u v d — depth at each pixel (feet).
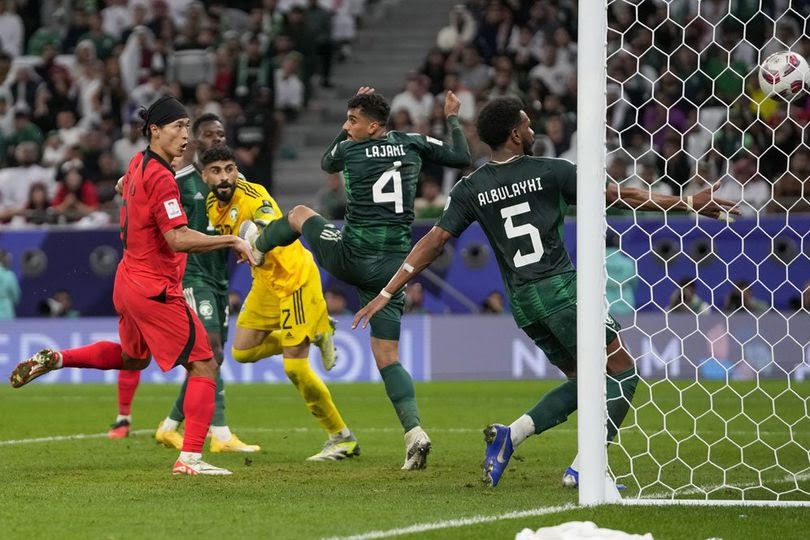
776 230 101.09
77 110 142.92
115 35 155.43
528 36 138.51
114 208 122.31
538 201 43.09
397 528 34.99
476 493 42.52
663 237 102.17
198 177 58.13
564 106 131.54
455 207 43.62
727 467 51.16
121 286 46.24
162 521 36.32
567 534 31.19
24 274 110.01
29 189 131.64
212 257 58.49
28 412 81.92
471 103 130.82
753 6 123.54
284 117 143.23
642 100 123.24
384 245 50.55
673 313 102.78
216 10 150.61
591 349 39.75
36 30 157.79
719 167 115.55
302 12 146.41
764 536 34.09
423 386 101.96
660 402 85.71
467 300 108.17
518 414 78.13
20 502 40.19
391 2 163.12
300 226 51.24
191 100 142.92
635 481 45.88
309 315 53.78
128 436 65.51
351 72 152.87
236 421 75.51
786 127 112.06
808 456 54.80
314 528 35.01
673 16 125.90
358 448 55.42
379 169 50.55
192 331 46.57
